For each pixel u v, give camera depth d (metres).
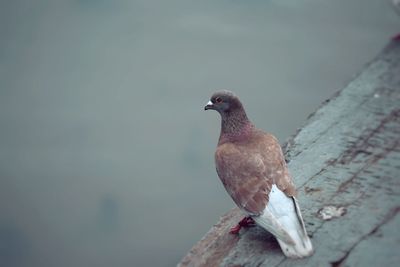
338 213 4.07
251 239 4.14
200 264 4.05
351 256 3.65
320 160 4.77
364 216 3.99
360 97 5.69
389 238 3.73
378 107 5.47
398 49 6.54
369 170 4.54
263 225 4.11
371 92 5.76
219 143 5.33
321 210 4.14
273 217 4.09
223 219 4.52
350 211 4.07
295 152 4.99
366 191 4.28
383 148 4.83
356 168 4.59
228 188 4.61
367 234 3.82
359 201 4.17
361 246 3.71
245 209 4.34
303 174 4.62
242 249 4.04
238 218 4.44
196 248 4.23
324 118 5.41
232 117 5.27
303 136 5.20
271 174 4.43
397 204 4.08
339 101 5.66
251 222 4.37
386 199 4.16
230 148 4.87
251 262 3.88
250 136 5.06
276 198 4.23
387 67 6.20
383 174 4.47
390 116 5.30
